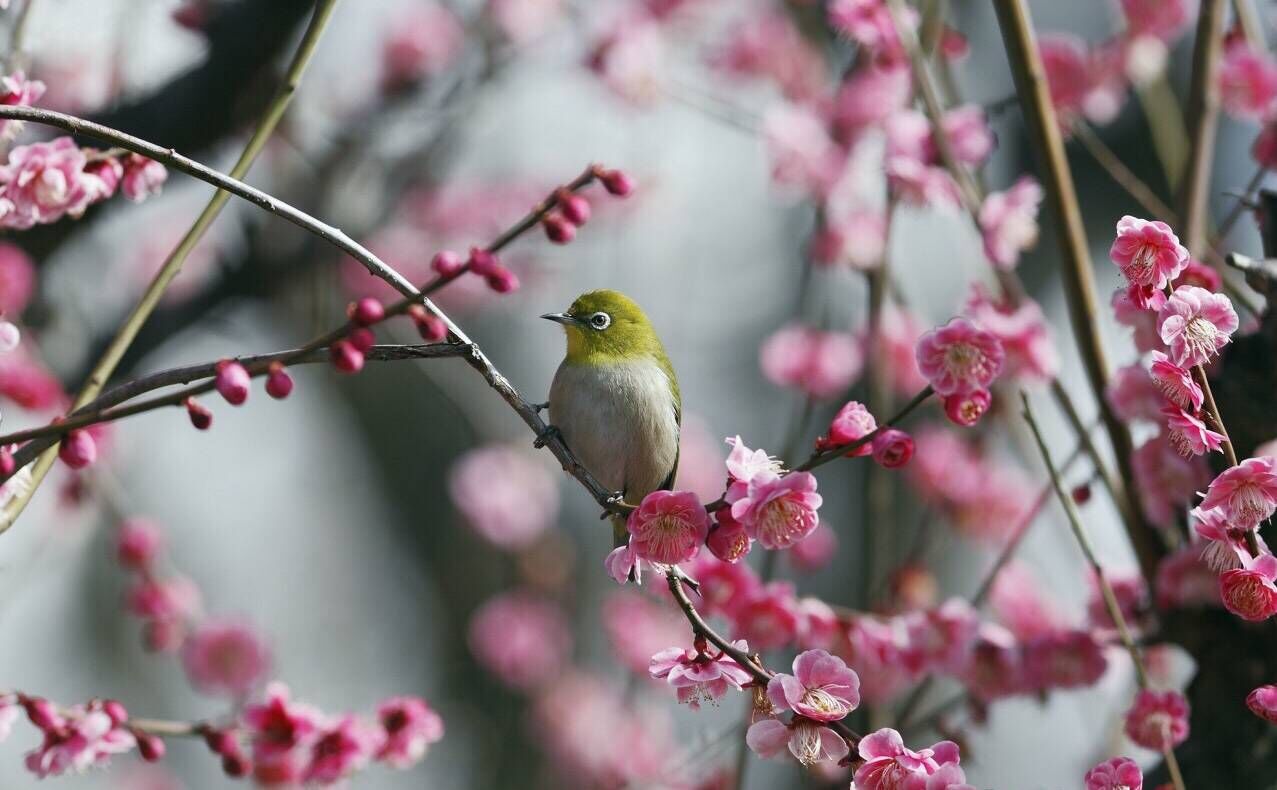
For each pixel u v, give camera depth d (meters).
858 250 11.97
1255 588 5.57
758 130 11.81
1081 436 8.09
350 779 8.98
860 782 5.51
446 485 17.92
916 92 9.67
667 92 12.23
